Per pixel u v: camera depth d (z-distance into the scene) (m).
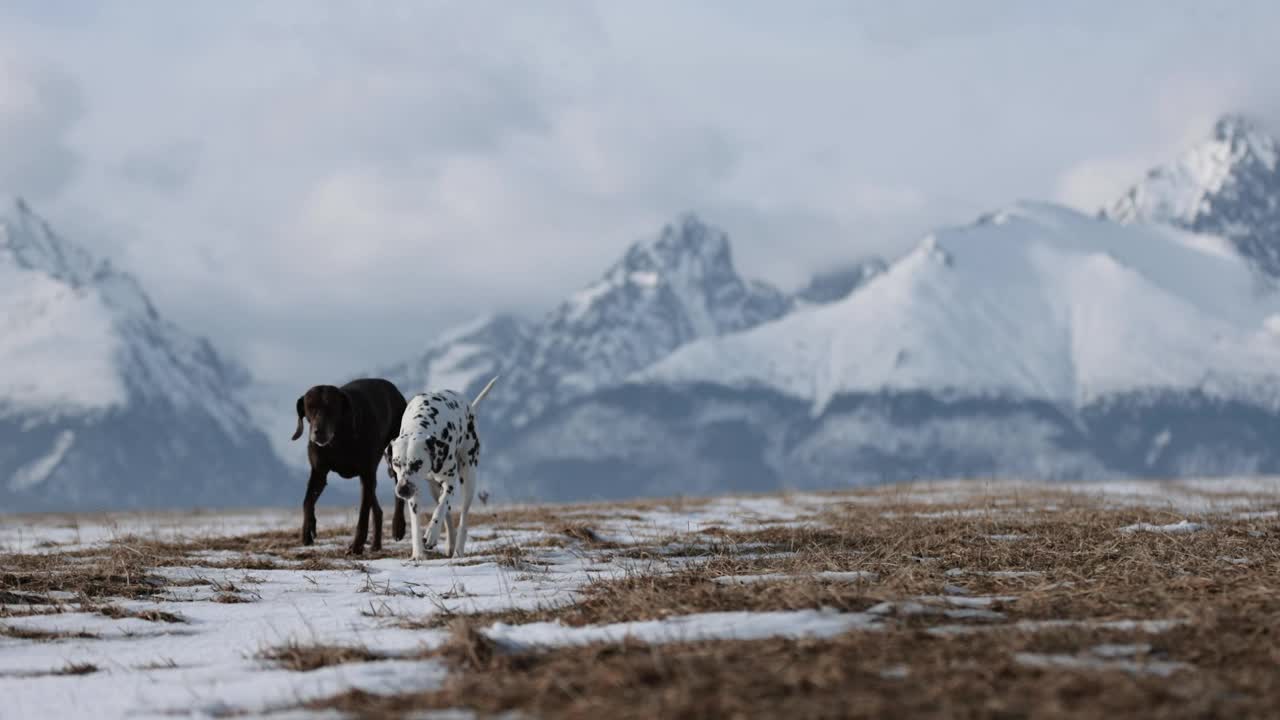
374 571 14.18
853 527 17.28
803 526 17.80
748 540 15.88
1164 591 9.74
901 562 12.52
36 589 12.58
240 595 12.35
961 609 9.16
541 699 6.97
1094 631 8.12
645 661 7.48
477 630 9.01
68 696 8.08
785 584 10.25
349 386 17.08
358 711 7.11
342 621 10.61
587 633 8.88
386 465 17.64
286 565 14.78
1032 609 9.08
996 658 7.40
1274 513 19.50
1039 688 6.68
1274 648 7.55
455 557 15.13
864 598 9.39
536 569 13.91
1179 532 15.37
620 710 6.57
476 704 7.02
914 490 31.53
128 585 12.79
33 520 33.53
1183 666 7.27
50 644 9.91
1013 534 15.76
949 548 14.08
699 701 6.62
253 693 7.80
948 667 7.18
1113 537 14.72
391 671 8.12
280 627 10.40
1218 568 11.47
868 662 7.34
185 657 9.21
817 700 6.58
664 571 12.51
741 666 7.33
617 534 17.75
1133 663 7.35
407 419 15.25
